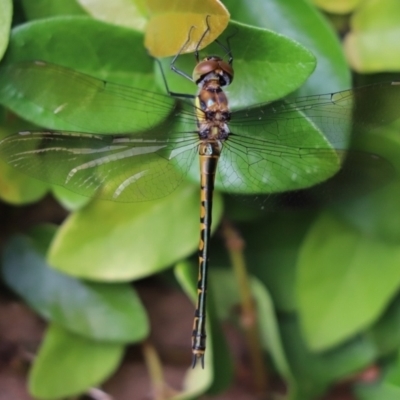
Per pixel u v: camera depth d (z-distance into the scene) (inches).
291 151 17.5
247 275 18.2
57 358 18.1
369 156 17.6
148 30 17.3
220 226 18.2
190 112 17.6
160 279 18.5
